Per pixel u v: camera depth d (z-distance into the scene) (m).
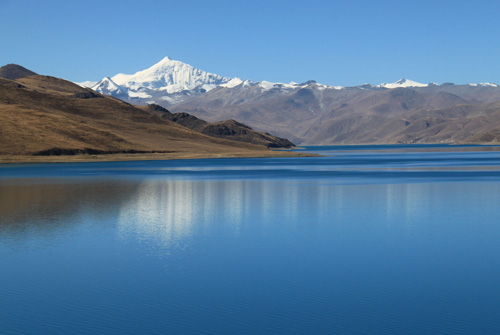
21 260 25.81
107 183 72.69
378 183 72.56
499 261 25.88
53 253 27.39
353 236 32.56
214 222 38.00
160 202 50.00
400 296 20.08
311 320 17.61
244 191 61.16
